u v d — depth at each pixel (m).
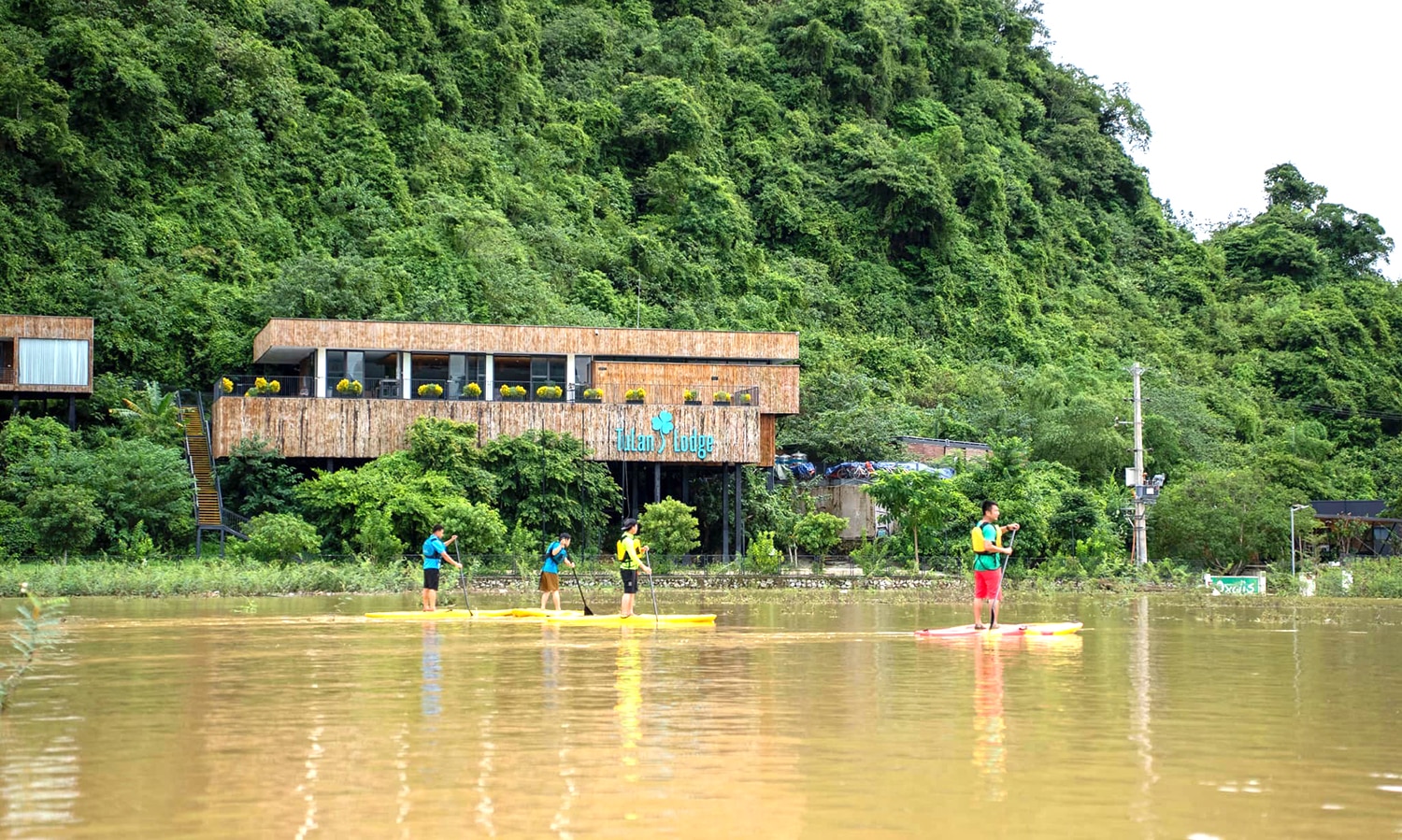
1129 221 109.12
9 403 45.22
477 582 33.97
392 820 6.25
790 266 82.25
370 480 39.38
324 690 10.88
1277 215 114.69
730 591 33.66
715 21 101.62
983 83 105.69
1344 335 94.69
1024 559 41.69
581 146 82.06
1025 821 6.31
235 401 41.62
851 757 7.86
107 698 10.33
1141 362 87.06
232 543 38.03
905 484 40.59
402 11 76.25
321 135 68.06
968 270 87.06
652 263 73.50
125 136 59.56
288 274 55.38
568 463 42.66
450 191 70.69
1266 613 25.34
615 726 8.95
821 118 95.38
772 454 47.53
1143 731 8.96
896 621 21.08
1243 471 53.44
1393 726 9.30
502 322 60.16
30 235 53.88
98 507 37.59
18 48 57.78
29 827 6.14
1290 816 6.47
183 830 6.09
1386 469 80.94
